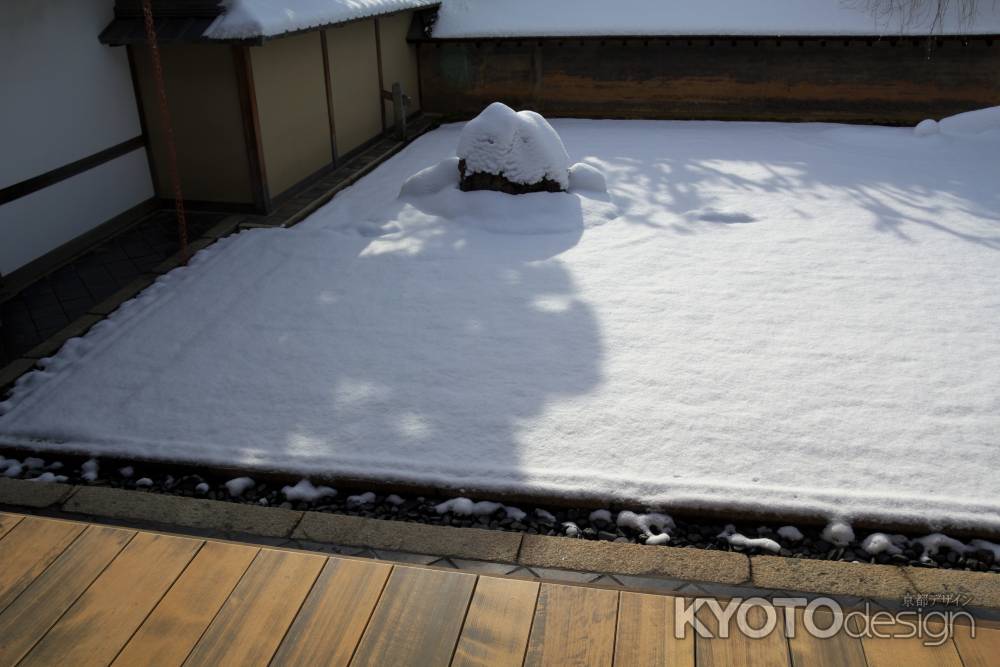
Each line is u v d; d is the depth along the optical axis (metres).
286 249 7.16
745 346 5.20
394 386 4.77
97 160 7.50
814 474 3.87
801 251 6.94
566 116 13.21
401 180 9.50
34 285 6.60
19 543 2.71
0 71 6.33
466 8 13.05
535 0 13.14
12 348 5.52
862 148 10.60
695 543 3.53
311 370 4.99
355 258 6.91
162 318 5.81
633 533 3.60
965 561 3.37
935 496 3.66
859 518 3.54
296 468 3.98
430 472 3.92
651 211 8.12
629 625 2.33
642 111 13.01
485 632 2.31
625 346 5.23
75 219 7.29
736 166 9.80
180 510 3.58
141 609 2.41
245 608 2.41
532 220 7.59
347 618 2.36
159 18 7.46
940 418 4.33
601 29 12.37
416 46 13.13
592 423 4.34
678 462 3.99
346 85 10.34
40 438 4.36
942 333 5.33
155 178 8.36
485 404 4.55
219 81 7.79
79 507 3.62
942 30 11.46
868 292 6.04
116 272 6.82
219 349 5.30
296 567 2.57
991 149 10.27
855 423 4.30
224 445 4.20
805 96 12.40
